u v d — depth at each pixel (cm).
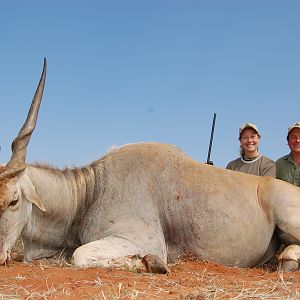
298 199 370
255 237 367
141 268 313
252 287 271
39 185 355
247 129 490
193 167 375
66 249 378
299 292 257
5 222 329
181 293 248
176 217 361
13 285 259
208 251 362
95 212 364
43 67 359
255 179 382
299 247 358
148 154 377
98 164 384
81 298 232
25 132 340
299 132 480
